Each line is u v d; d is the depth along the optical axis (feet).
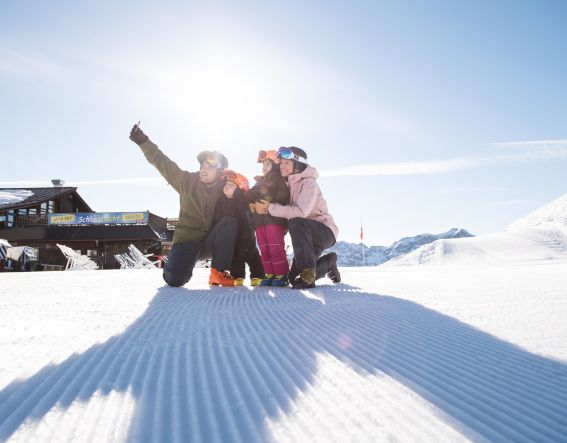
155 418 3.74
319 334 7.06
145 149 15.16
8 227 109.70
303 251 14.65
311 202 14.83
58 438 3.36
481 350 6.03
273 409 3.93
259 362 5.44
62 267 104.06
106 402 4.09
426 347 6.21
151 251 105.60
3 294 13.32
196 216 15.84
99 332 7.18
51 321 8.20
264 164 15.92
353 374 4.97
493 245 163.73
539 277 18.26
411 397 4.25
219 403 4.08
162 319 8.45
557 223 203.51
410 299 11.19
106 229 103.81
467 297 11.46
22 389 4.42
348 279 20.65
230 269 17.01
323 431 3.50
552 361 5.50
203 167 15.70
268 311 9.38
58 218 106.32
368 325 7.77
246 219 16.58
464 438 3.40
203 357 5.67
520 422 3.76
